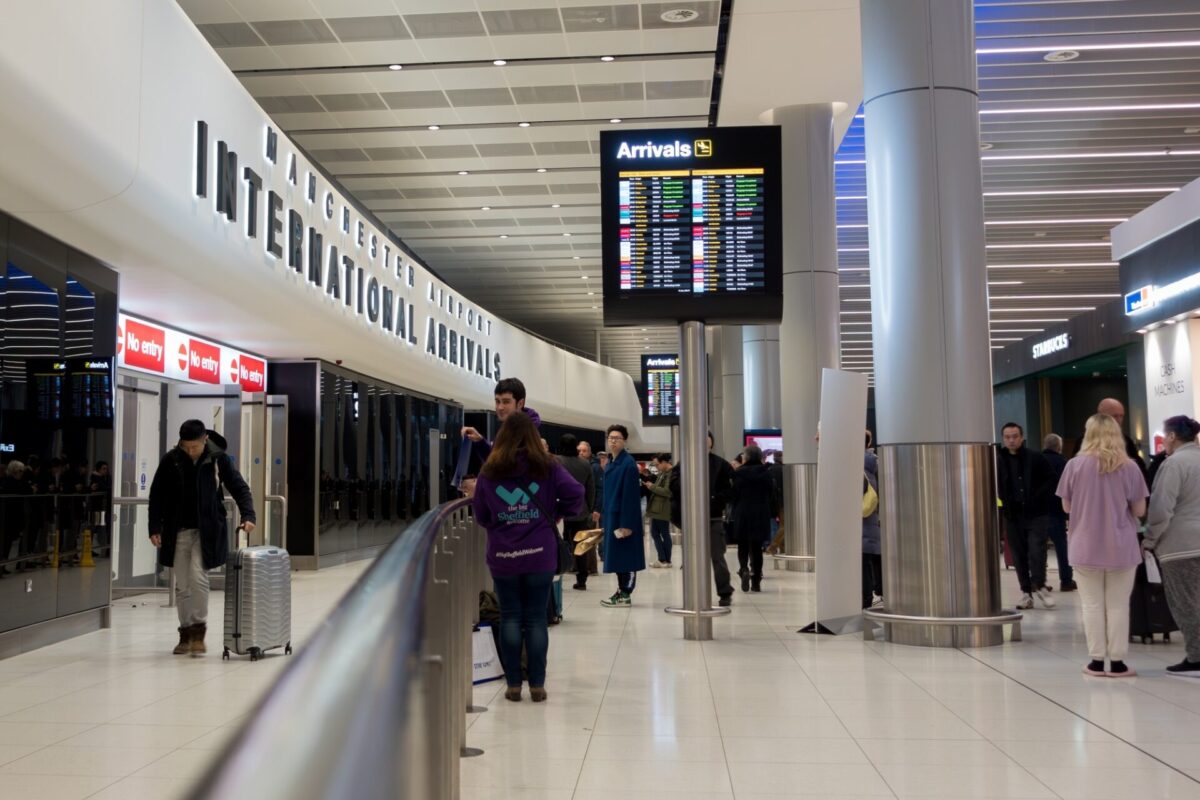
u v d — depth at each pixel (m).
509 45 13.93
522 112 16.45
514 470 5.63
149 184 8.01
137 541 11.88
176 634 8.38
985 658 6.88
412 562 1.31
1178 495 6.12
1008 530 9.74
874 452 9.62
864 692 5.78
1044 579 9.64
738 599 10.93
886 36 7.87
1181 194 16.67
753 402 27.59
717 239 8.05
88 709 5.47
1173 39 13.31
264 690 0.54
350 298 14.78
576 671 6.51
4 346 7.23
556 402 32.72
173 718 5.26
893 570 7.69
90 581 8.45
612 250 8.05
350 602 0.83
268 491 14.83
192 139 8.98
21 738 4.83
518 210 22.59
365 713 0.53
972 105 7.85
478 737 4.78
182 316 11.98
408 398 21.77
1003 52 13.68
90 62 6.85
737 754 4.45
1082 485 6.15
